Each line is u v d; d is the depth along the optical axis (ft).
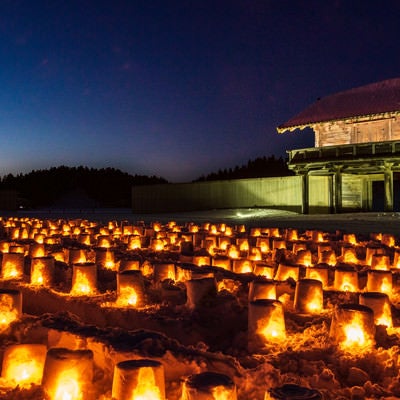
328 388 17.02
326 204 115.55
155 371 15.29
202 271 31.60
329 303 27.43
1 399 15.65
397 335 21.99
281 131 109.40
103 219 115.03
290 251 46.57
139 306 27.02
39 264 32.89
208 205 140.05
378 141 96.22
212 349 22.12
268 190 128.67
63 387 15.74
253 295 26.45
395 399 16.05
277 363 19.04
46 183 284.00
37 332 20.56
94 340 18.40
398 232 65.41
